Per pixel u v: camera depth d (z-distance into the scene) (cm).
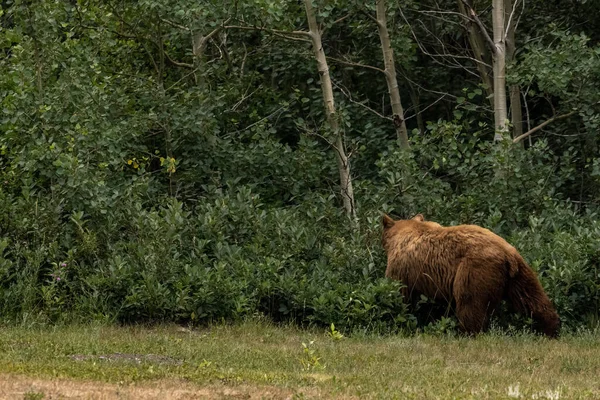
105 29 4150
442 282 2955
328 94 4169
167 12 4116
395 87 4322
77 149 3572
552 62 4219
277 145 4222
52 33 3859
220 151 4200
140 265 3256
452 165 4053
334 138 4091
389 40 4456
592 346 2772
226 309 3167
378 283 3166
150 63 4781
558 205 3931
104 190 3425
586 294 3195
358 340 2870
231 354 2475
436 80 5331
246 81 4797
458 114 4219
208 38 4353
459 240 2927
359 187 4053
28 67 3838
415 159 4456
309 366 2272
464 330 2891
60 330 2892
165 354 2461
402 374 2191
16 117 3566
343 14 4800
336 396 1842
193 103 4209
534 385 2070
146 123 4084
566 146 4825
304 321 3177
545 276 3306
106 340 2680
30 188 3419
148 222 3353
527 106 5019
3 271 3089
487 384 2053
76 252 3266
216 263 3331
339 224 3688
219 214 3534
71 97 3719
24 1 3822
